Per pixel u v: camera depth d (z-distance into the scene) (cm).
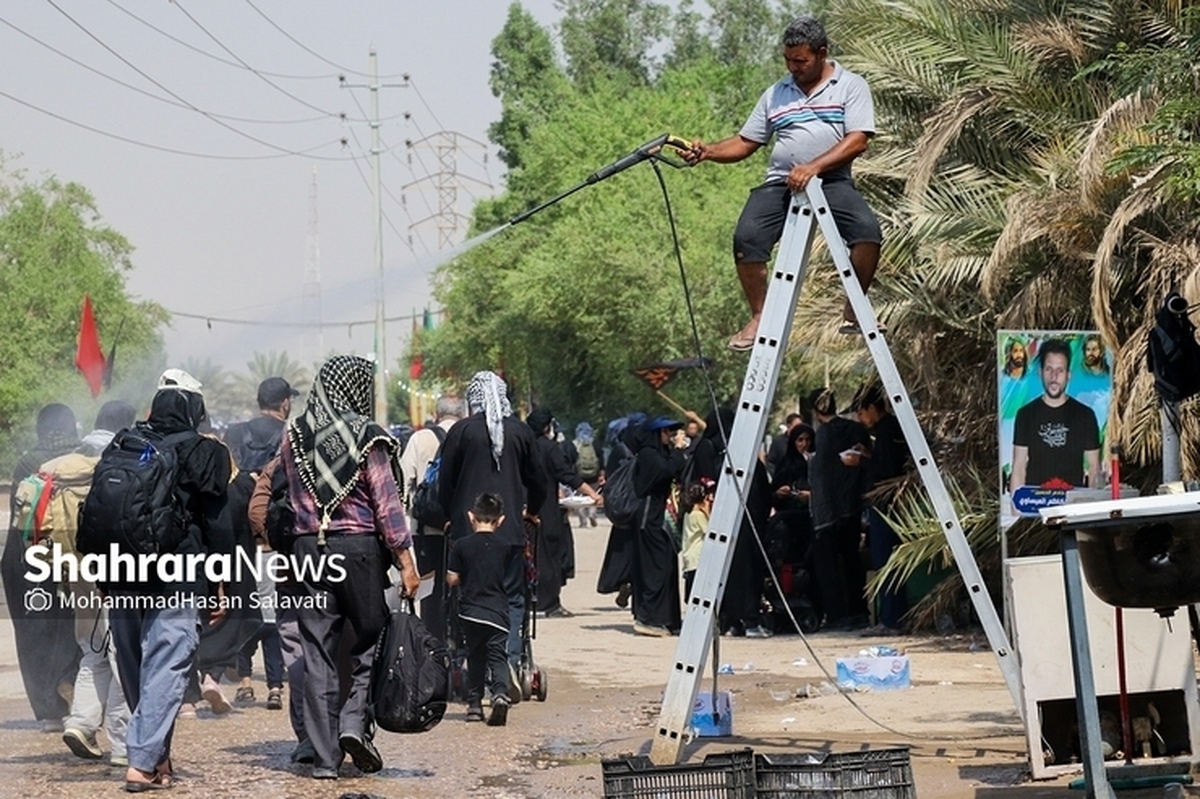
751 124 1108
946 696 1364
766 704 1364
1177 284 1488
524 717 1332
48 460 1279
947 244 1748
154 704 1038
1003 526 1156
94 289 6712
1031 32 1805
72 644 1265
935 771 1028
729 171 5306
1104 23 1777
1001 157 1850
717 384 5078
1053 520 809
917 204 1781
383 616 1081
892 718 1260
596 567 3212
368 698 1075
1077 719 934
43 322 6631
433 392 8969
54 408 1298
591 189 5366
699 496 1955
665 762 1042
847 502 1905
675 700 1049
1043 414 1161
